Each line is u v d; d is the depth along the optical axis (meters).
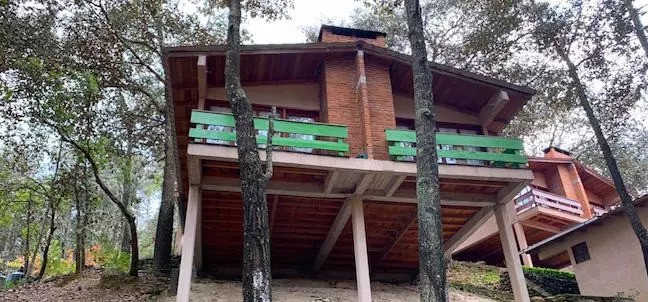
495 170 11.11
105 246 20.64
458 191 12.11
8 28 12.01
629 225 13.77
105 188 13.55
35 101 11.71
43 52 12.35
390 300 13.26
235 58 8.48
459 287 15.59
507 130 20.03
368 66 12.55
